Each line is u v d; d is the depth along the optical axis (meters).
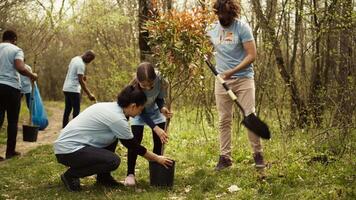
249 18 8.58
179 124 9.94
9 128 7.21
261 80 8.39
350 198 4.42
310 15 7.81
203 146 7.57
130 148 5.02
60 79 28.61
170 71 5.22
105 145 5.18
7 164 6.75
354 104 6.43
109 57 18.95
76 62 9.71
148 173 5.98
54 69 28.27
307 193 4.68
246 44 5.41
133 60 15.43
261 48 8.44
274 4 8.34
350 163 5.43
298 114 8.22
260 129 4.93
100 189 5.23
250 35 5.40
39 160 6.91
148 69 4.91
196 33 5.19
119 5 15.77
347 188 4.61
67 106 9.86
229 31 5.49
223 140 5.86
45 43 18.20
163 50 5.20
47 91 28.83
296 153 6.48
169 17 5.19
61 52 26.91
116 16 15.59
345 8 7.16
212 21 5.30
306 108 8.10
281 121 8.44
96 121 5.06
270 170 5.57
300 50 8.87
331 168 5.46
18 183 5.69
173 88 5.90
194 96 8.83
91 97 9.91
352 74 6.97
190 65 5.27
